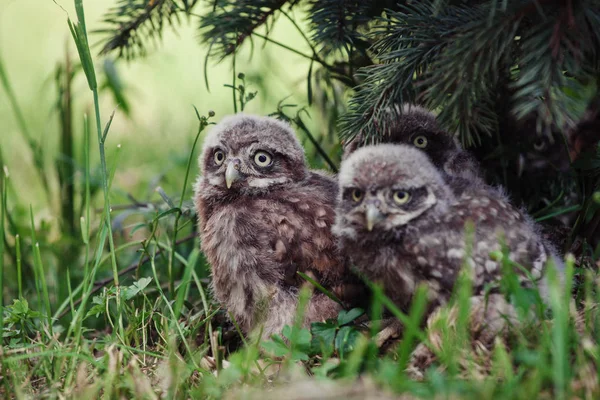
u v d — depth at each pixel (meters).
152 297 9.86
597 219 8.67
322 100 11.27
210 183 9.19
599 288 7.04
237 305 8.63
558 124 6.86
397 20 8.22
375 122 8.55
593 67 7.52
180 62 21.14
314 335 7.37
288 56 18.33
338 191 8.81
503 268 6.69
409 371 6.48
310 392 5.71
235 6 9.62
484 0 8.13
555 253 8.23
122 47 10.30
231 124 9.25
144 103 19.36
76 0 7.98
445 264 7.24
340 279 8.37
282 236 8.47
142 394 6.38
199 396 6.43
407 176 7.42
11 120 18.11
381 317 7.98
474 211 7.44
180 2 10.20
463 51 7.20
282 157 9.02
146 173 15.36
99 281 10.49
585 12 6.85
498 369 5.96
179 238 11.82
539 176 9.84
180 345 8.18
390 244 7.50
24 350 7.56
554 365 5.69
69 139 12.14
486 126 8.35
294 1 9.77
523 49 7.25
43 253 11.73
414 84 7.74
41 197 14.54
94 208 11.91
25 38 22.69
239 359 6.66
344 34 8.96
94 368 7.11
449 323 6.81
